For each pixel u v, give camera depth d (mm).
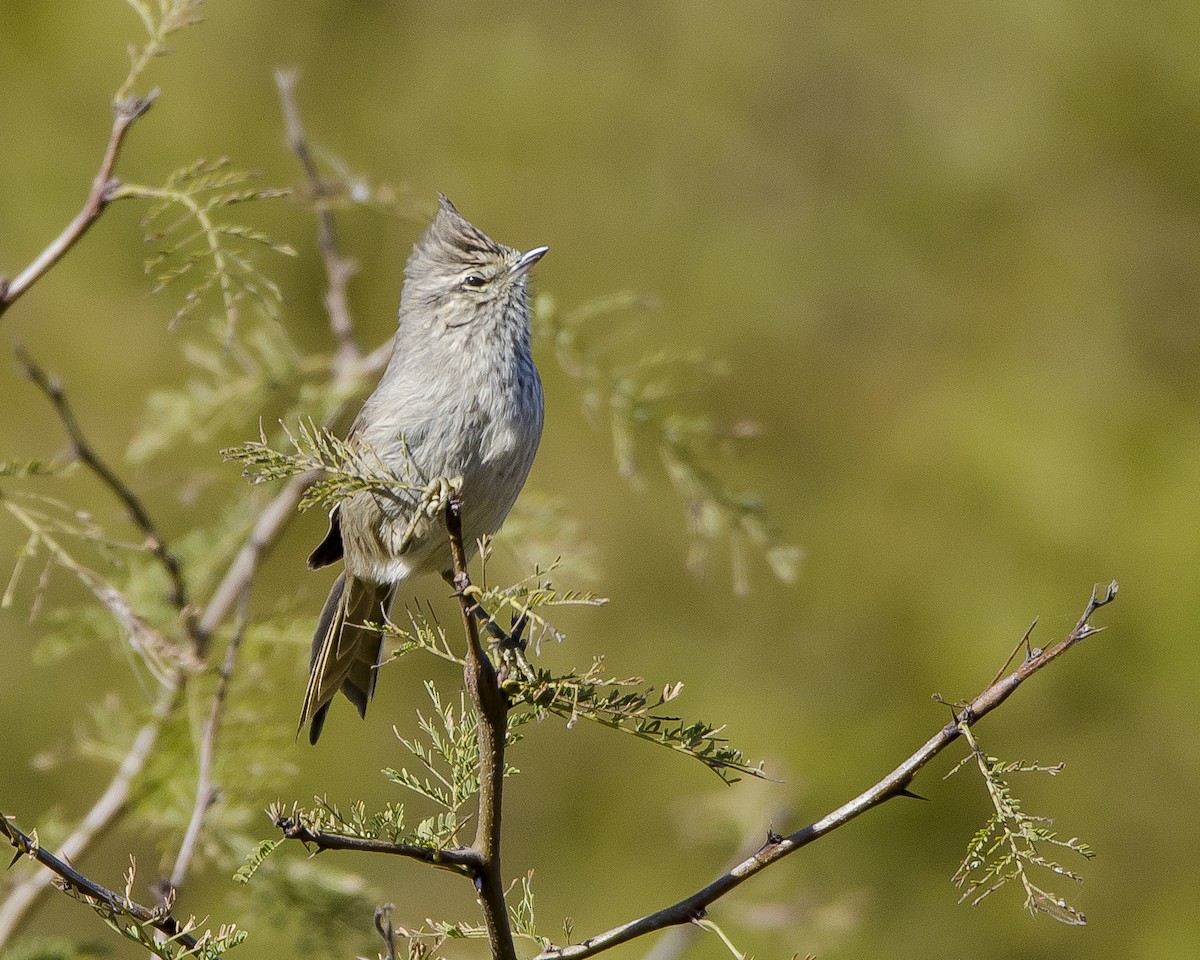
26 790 12430
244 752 7469
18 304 13531
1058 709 14250
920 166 16797
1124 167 16656
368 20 16281
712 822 10312
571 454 14508
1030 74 16812
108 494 12188
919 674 14352
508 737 4723
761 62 17016
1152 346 16031
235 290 5809
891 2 17375
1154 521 14703
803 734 13914
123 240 13836
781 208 16609
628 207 16234
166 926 4625
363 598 7863
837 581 14867
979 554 14844
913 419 15578
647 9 17047
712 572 14609
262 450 4672
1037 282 16312
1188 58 16406
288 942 10273
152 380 13352
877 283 16391
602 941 4602
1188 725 14039
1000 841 4301
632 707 4457
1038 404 15484
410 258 7762
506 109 16234
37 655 7625
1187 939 13250
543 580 5254
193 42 14867
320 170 10547
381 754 13047
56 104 14453
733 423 15562
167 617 7691
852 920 10172
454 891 12625
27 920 6988
